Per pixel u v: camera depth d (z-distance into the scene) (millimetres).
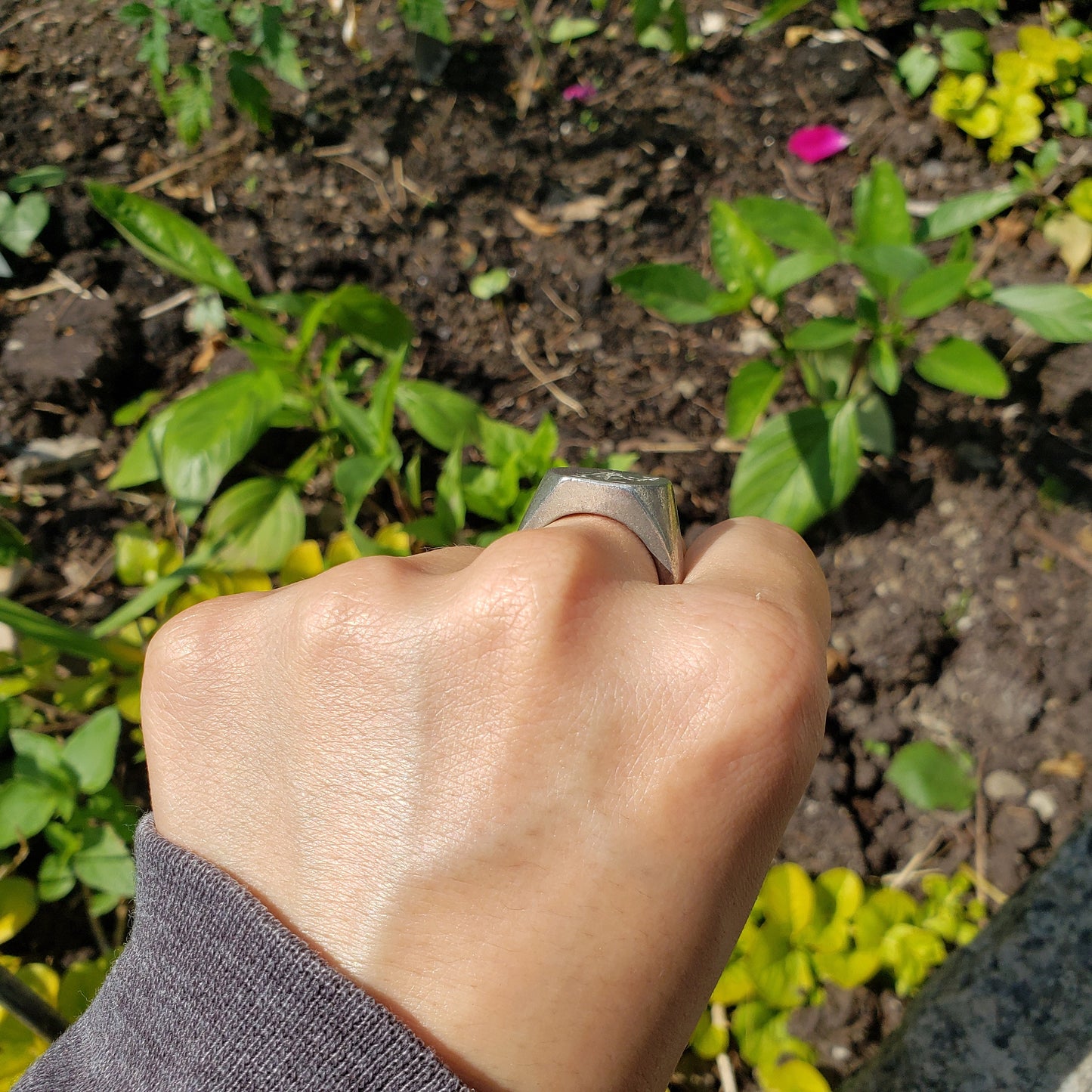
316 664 139
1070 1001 219
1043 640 311
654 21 403
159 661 149
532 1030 129
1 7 459
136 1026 133
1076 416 342
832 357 337
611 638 135
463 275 388
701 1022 263
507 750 134
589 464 341
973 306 366
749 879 135
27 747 262
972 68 403
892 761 304
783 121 412
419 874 134
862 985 265
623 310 381
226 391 294
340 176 411
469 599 135
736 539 156
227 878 135
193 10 363
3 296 381
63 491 353
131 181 408
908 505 336
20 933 282
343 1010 125
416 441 355
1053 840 289
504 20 448
